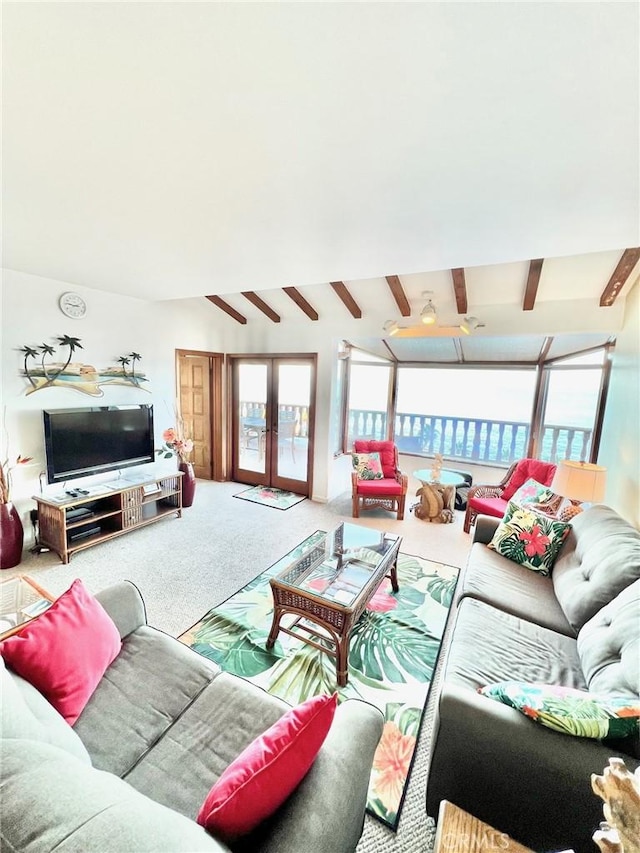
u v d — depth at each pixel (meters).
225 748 1.17
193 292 3.72
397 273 2.90
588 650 1.51
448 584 2.91
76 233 2.21
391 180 1.56
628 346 3.10
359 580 2.30
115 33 0.91
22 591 2.01
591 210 1.76
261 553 3.32
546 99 1.07
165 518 4.13
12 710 0.89
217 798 0.81
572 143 1.28
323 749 1.02
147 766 1.11
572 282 3.26
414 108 1.13
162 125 1.25
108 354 3.79
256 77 1.03
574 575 2.04
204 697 1.35
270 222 2.02
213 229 2.13
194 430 5.81
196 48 0.94
